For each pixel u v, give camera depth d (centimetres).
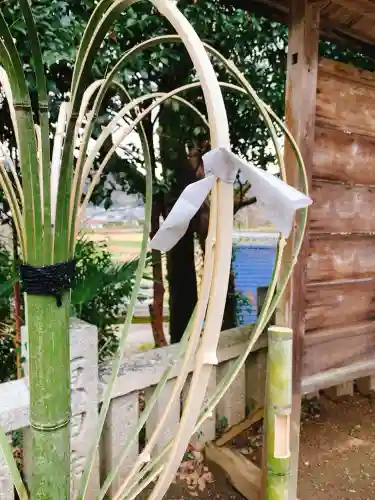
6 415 120
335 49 288
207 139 285
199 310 49
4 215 258
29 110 54
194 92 262
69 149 55
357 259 186
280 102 297
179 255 326
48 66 192
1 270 231
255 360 208
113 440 149
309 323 174
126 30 219
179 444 50
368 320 193
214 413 196
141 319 450
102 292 242
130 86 228
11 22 178
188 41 46
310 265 171
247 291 400
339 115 173
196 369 48
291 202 40
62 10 193
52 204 59
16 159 195
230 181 44
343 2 160
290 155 160
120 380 148
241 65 277
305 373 173
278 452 138
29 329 60
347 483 186
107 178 266
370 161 186
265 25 279
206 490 177
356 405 255
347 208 179
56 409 61
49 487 61
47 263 57
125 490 74
